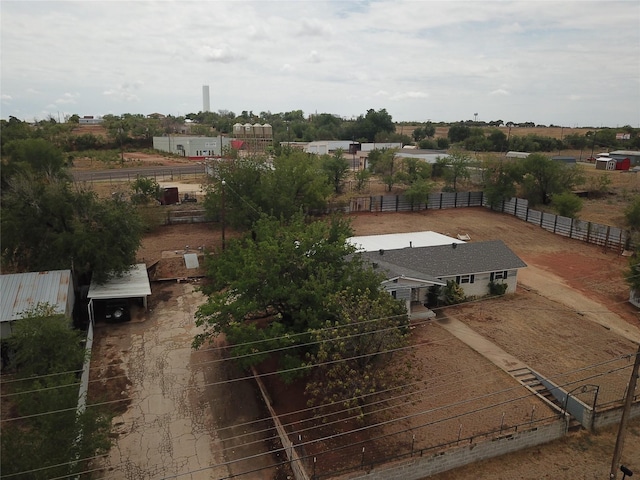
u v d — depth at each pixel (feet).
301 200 145.38
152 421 62.23
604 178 209.05
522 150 377.50
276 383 69.97
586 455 58.59
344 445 57.11
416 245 116.06
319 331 56.08
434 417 62.23
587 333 87.15
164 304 98.12
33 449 42.42
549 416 62.80
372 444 57.31
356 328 57.62
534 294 106.42
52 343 60.64
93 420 47.16
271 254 70.59
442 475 55.06
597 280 115.85
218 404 66.03
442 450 55.52
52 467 41.52
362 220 170.40
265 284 69.87
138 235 102.12
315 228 78.28
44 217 94.38
